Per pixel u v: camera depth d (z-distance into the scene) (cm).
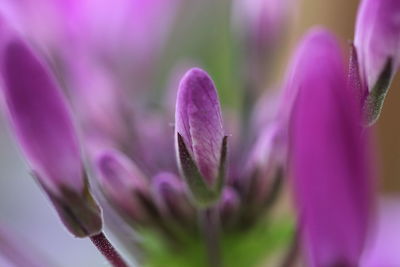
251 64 20
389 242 19
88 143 20
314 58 14
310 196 15
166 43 22
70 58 20
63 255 26
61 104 17
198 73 16
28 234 26
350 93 15
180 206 19
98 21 21
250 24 20
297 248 17
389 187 20
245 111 20
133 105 21
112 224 19
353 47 15
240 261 19
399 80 19
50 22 20
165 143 20
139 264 19
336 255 15
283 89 18
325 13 19
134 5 21
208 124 16
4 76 17
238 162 19
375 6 15
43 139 17
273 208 19
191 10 23
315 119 15
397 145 20
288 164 16
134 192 19
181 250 19
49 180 17
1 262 19
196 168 16
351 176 15
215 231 18
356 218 15
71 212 17
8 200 27
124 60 22
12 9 20
